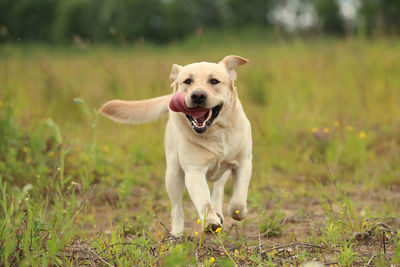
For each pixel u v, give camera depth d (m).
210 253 5.89
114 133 13.83
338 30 53.56
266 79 16.38
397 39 20.53
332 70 18.02
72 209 6.53
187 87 6.61
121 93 14.80
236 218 6.58
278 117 13.98
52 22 53.72
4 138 10.05
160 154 12.08
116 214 8.43
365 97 14.62
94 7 57.81
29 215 5.73
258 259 5.55
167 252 5.55
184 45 35.50
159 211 8.34
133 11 64.56
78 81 20.34
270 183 10.25
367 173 10.27
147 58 19.59
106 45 25.52
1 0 50.69
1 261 5.27
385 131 13.25
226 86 6.62
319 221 7.65
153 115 7.91
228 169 7.14
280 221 7.65
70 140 11.23
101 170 10.36
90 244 6.31
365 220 6.89
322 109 14.55
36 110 13.89
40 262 5.36
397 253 5.07
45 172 9.09
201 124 6.27
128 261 5.44
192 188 6.47
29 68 20.92
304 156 11.66
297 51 21.41
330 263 5.41
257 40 36.34
